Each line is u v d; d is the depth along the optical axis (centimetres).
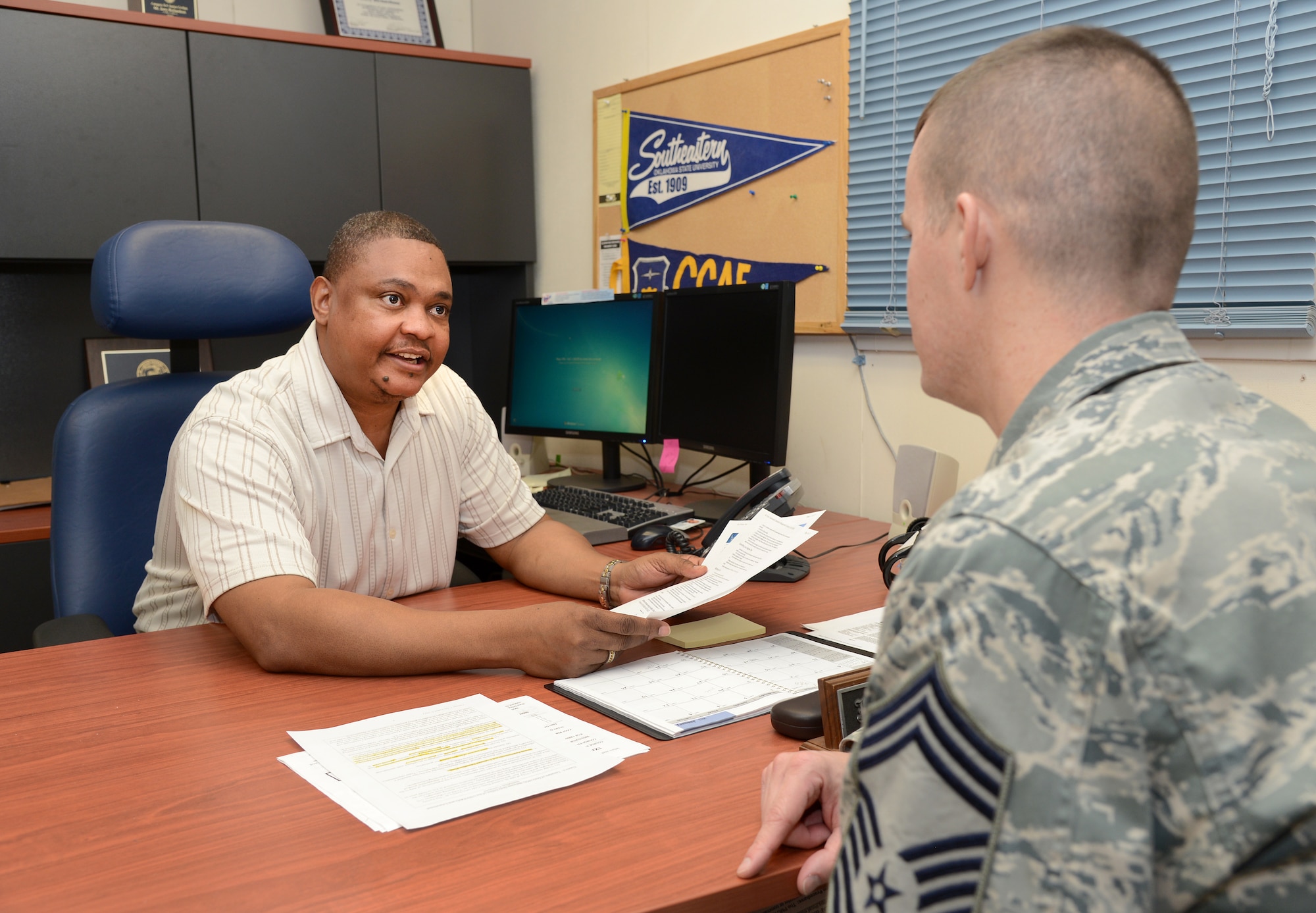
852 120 198
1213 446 50
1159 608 46
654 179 250
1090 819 45
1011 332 59
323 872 71
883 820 51
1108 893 44
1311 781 43
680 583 131
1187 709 45
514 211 293
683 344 216
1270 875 45
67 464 165
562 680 111
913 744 49
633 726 98
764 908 74
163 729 99
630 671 114
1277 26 137
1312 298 138
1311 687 45
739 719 100
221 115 247
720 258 233
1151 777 45
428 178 278
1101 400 54
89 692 109
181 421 174
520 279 303
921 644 49
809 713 95
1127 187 56
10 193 225
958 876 47
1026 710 46
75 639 141
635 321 229
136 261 162
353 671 113
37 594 231
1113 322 57
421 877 70
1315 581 46
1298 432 55
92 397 170
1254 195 142
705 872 71
